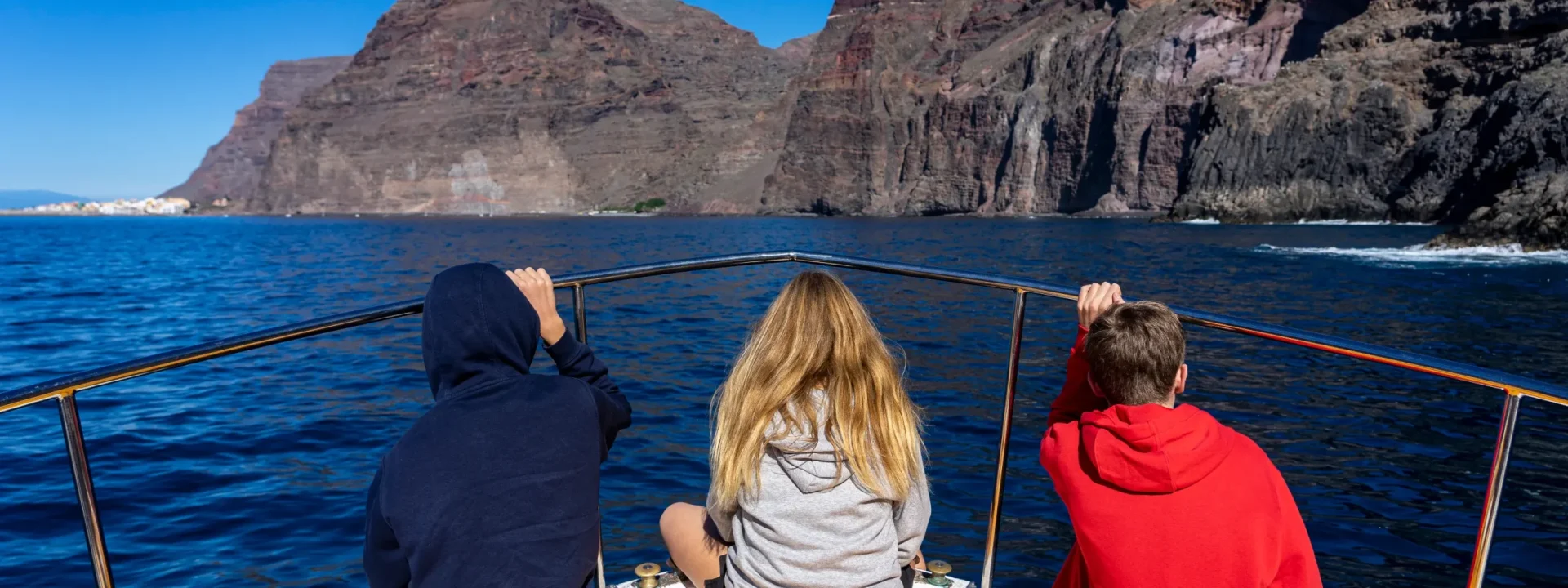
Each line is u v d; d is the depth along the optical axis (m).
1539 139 72.31
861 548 2.08
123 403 11.41
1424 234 68.06
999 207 161.25
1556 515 6.89
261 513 7.33
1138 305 2.33
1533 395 1.92
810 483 2.09
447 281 2.19
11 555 6.54
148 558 6.48
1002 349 15.31
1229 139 103.81
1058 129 152.50
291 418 10.58
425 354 2.18
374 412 10.94
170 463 8.73
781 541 2.08
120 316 23.48
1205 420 2.22
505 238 84.38
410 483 2.00
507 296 2.19
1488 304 23.47
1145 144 134.50
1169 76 135.25
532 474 2.06
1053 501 7.26
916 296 23.59
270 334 2.27
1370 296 25.98
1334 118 96.06
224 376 13.20
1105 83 144.62
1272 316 21.58
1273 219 96.94
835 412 2.09
